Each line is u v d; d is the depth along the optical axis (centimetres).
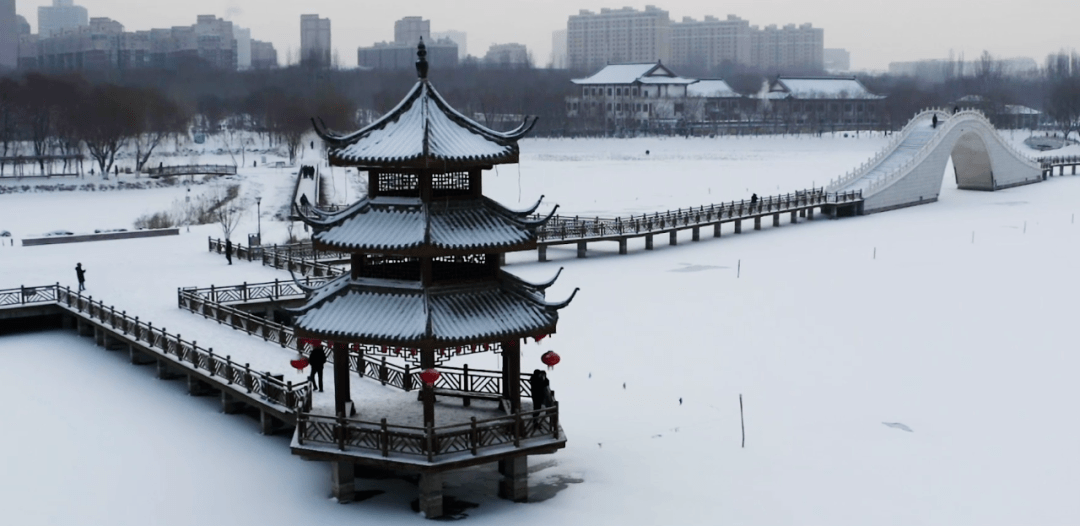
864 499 3453
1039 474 3650
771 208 10250
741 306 6400
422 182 3344
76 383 4797
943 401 4459
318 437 3378
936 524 3266
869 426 4150
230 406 4359
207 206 11400
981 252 8419
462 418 3550
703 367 5006
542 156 18975
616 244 9350
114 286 6391
